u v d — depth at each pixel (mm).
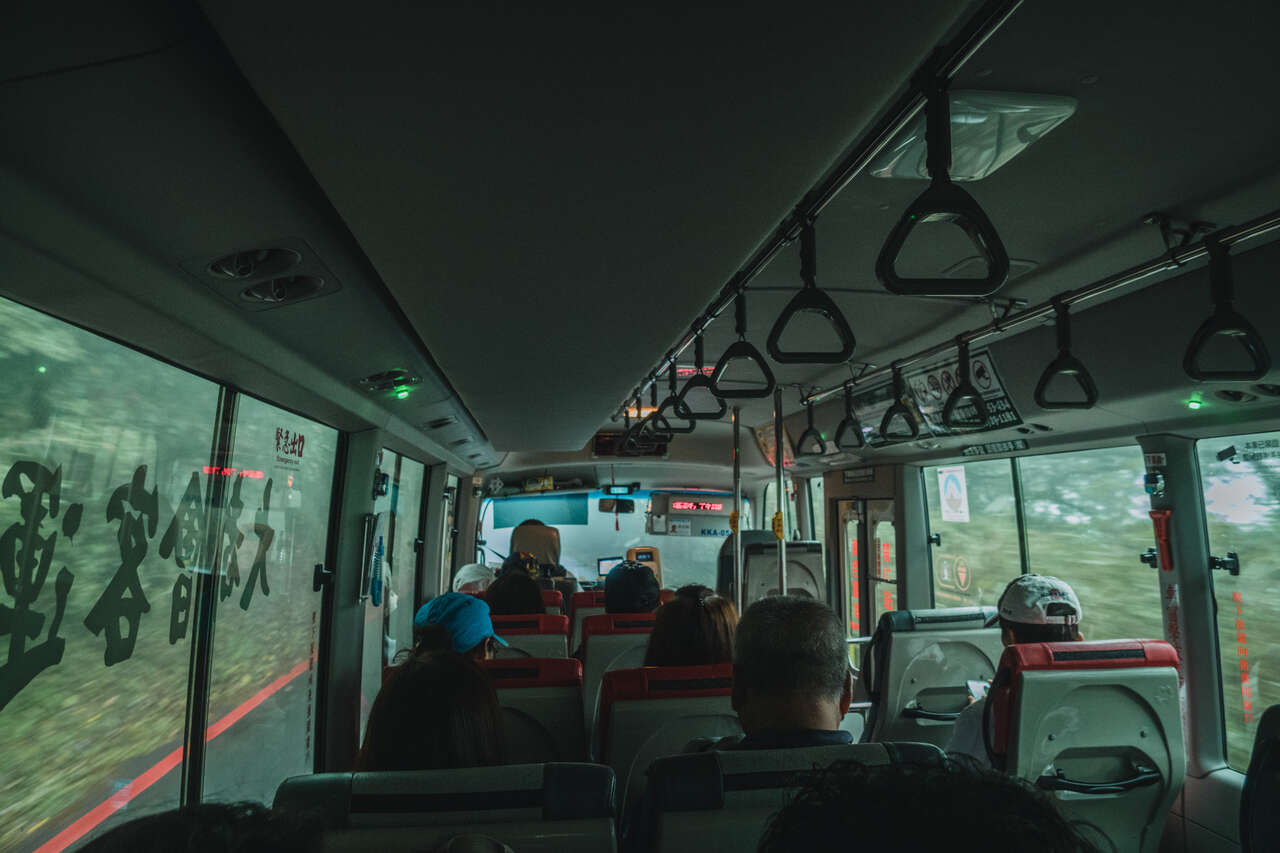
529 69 1012
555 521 9922
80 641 1845
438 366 3598
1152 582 3896
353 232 1662
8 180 1210
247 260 1913
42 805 1711
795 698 1563
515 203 1496
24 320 1627
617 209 1531
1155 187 2268
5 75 1032
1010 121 1831
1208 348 2922
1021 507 4906
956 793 508
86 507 1861
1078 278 3092
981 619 3799
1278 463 3266
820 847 491
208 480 2506
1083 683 2396
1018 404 4230
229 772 2711
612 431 9125
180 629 2338
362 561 3889
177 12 1054
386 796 1170
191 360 2203
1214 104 1793
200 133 1315
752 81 1053
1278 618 3277
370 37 929
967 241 2727
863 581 7047
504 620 3865
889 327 4082
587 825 1134
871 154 1547
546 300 2262
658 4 872
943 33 942
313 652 3660
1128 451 4082
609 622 3885
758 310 3746
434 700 1498
